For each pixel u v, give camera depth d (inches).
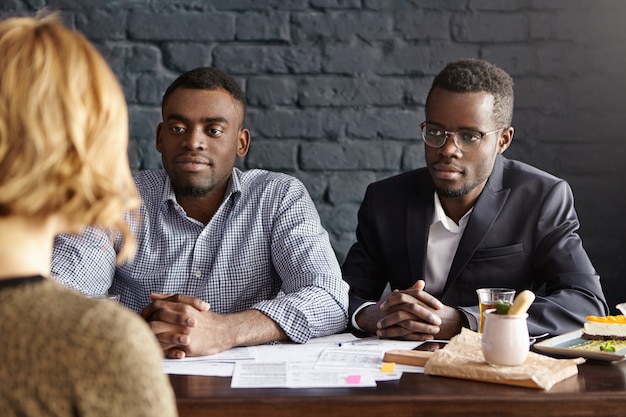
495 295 62.1
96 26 96.6
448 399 47.1
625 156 96.8
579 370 54.5
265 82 97.3
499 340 51.1
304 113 97.7
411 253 80.3
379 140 98.0
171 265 75.7
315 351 60.3
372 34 97.5
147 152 97.3
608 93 96.7
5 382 22.5
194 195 76.1
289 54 97.3
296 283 72.5
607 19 96.6
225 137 75.7
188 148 74.5
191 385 50.3
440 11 97.3
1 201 23.7
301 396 47.2
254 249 77.1
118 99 25.5
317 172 97.8
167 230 76.4
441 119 74.7
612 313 96.6
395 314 65.3
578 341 62.4
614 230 96.9
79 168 24.0
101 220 25.1
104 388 22.6
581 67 97.0
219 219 77.4
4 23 25.1
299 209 77.7
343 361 56.6
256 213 77.6
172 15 97.0
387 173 98.2
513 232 78.2
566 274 75.0
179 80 76.3
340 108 97.7
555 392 48.4
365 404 47.0
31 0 96.0
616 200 96.8
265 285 78.0
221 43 97.3
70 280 70.4
